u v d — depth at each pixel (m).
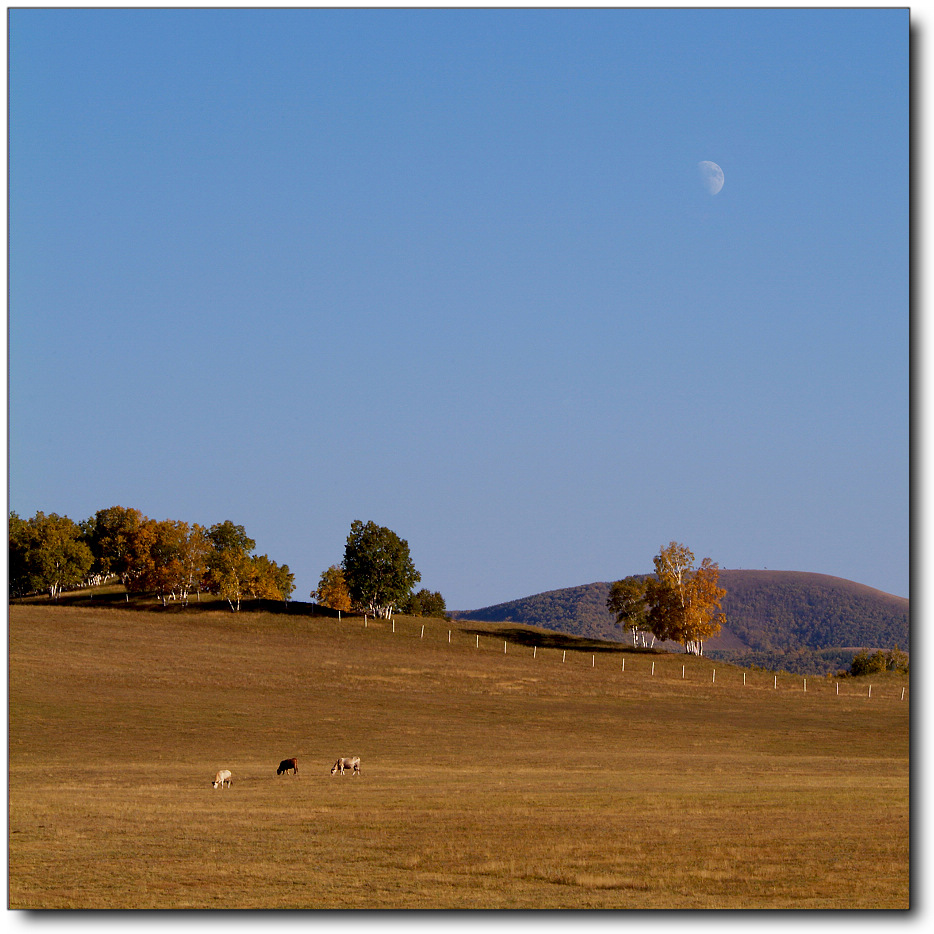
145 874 25.06
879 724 84.06
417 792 42.62
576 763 57.66
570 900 22.33
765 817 34.25
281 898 22.59
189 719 73.00
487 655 124.81
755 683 112.94
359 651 120.31
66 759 56.69
